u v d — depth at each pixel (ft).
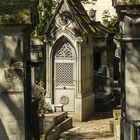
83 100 93.81
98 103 102.06
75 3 98.84
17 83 32.73
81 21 96.53
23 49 32.63
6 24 32.19
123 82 34.83
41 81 88.53
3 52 32.53
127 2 33.37
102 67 108.17
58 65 95.96
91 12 145.89
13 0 33.32
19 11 32.71
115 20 126.00
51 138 70.13
